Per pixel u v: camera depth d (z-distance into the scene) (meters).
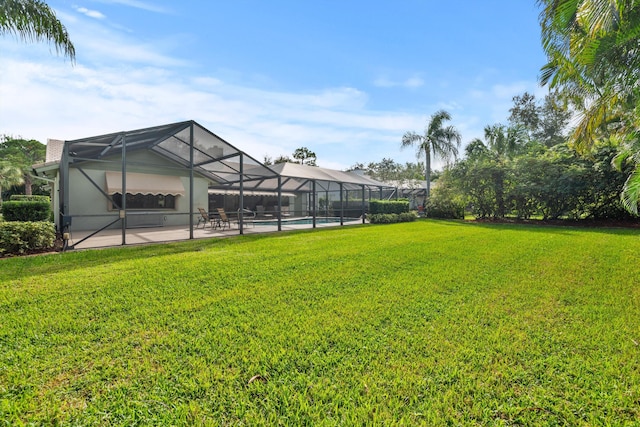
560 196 21.44
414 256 8.85
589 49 8.11
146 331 3.88
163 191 18.06
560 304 4.95
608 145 18.61
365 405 2.53
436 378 2.92
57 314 4.38
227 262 7.97
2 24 9.90
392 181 43.44
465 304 4.92
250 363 3.16
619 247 10.45
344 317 4.37
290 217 27.28
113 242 11.91
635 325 4.13
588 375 2.97
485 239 12.70
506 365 3.14
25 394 2.63
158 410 2.47
